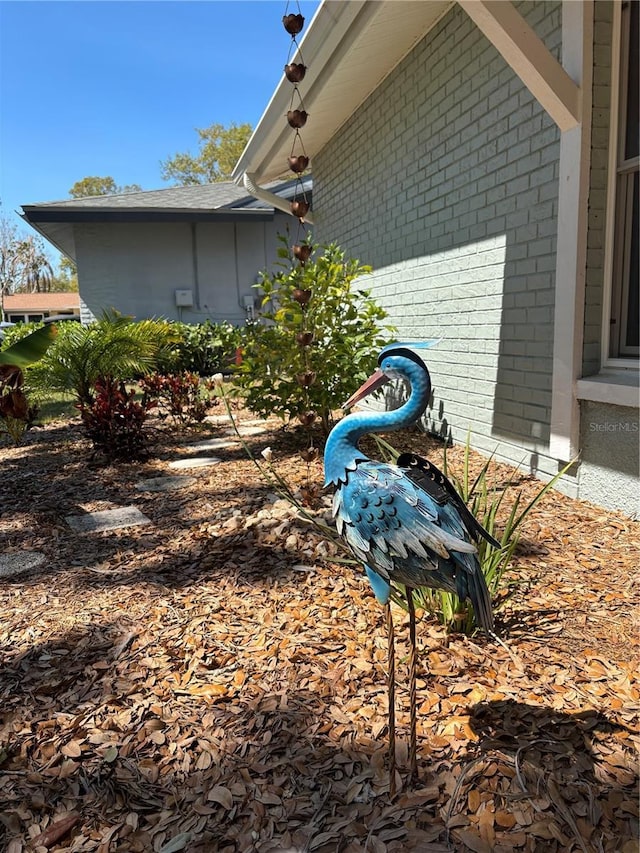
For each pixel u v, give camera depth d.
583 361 4.09
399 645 2.50
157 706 2.22
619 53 3.84
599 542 3.45
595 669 2.29
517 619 2.67
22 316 42.22
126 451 6.20
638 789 1.73
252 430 7.64
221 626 2.75
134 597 3.11
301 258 4.34
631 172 3.91
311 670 2.38
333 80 6.82
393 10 5.31
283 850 1.62
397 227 7.18
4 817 1.77
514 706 2.10
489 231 5.20
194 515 4.40
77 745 2.05
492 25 3.67
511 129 4.76
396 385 7.45
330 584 3.10
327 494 4.38
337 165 9.22
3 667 2.54
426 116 6.19
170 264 15.34
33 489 5.38
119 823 1.74
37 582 3.39
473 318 5.56
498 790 1.75
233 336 6.53
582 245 3.95
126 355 8.42
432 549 1.48
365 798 1.77
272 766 1.91
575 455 4.17
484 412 5.48
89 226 14.76
